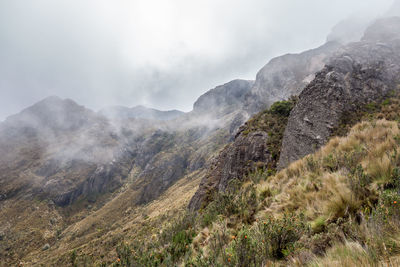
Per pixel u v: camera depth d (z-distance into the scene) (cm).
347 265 181
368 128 742
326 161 552
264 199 531
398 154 357
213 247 353
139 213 10388
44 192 18150
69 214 16838
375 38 2831
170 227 709
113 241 4741
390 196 240
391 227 206
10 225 13600
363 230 227
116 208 13662
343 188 330
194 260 363
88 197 19275
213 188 2112
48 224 14325
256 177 901
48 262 5769
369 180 340
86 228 11238
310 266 209
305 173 557
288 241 285
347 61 1661
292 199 440
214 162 2747
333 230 256
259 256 268
